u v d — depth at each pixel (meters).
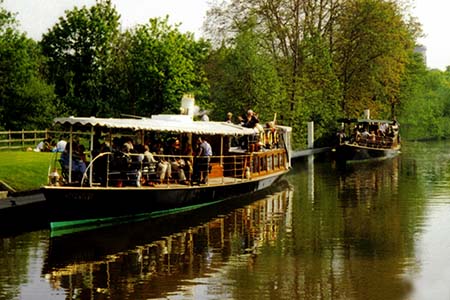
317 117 60.72
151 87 57.06
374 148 53.88
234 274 16.78
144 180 24.58
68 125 23.47
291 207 27.98
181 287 15.63
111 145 24.16
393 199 30.17
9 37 57.31
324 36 60.66
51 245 20.12
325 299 14.62
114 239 21.08
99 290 15.44
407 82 77.12
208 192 27.52
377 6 61.44
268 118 51.56
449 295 14.91
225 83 52.59
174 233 22.12
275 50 57.38
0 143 48.69
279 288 15.51
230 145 32.91
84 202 21.98
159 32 57.16
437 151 66.88
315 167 47.72
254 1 56.09
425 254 18.92
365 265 17.69
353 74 63.31
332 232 22.30
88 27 64.69
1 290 15.44
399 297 14.80
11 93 56.66
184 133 27.59
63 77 65.12
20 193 27.08
